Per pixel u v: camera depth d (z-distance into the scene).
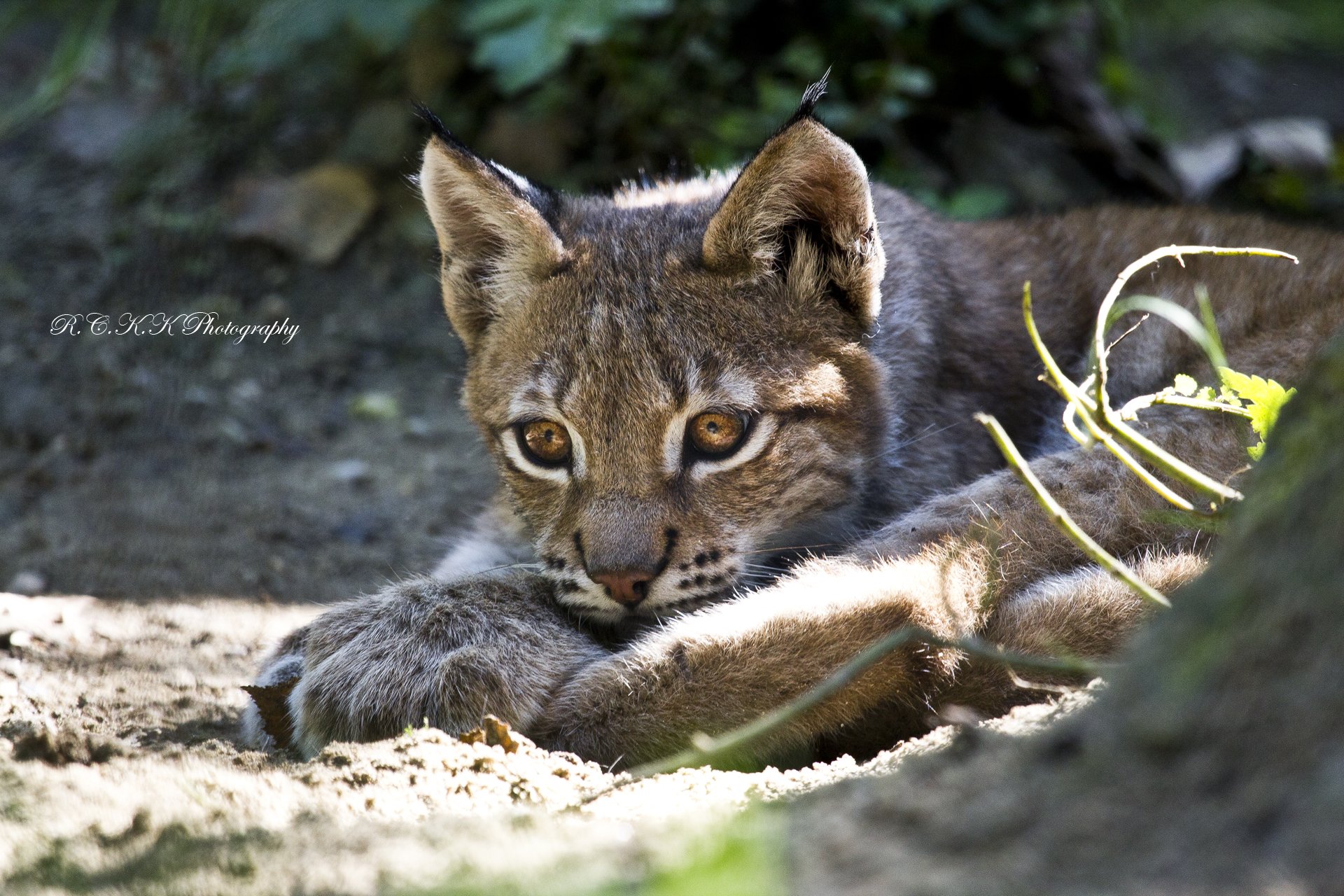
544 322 8.55
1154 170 16.25
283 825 5.45
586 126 15.13
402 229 15.21
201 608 10.07
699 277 8.43
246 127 15.79
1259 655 3.97
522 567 8.53
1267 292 9.41
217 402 13.45
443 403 13.79
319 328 14.48
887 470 8.88
